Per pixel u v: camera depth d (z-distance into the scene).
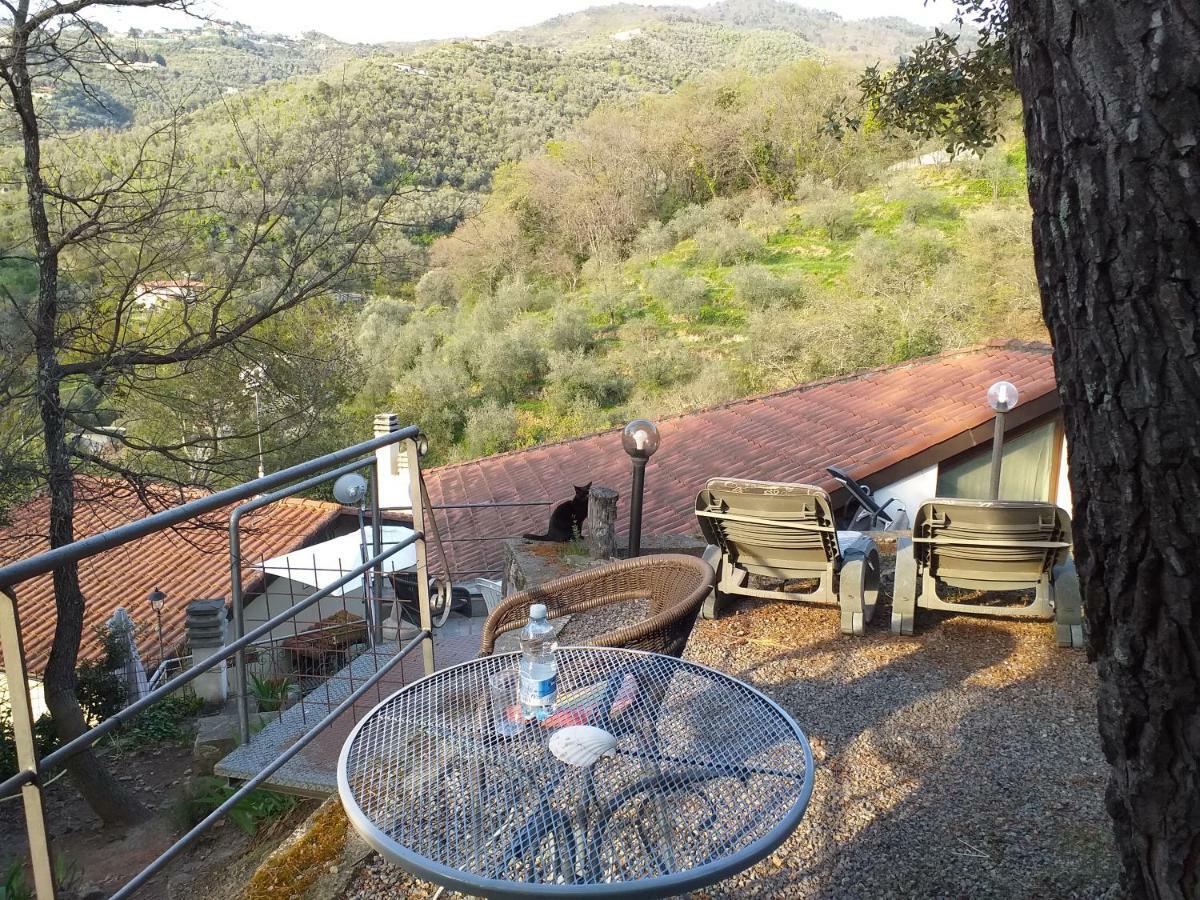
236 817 4.74
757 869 2.56
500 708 2.20
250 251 9.27
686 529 10.19
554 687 2.31
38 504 9.18
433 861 1.63
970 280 24.19
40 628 13.40
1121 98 1.38
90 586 14.41
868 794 2.96
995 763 3.14
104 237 8.75
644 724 2.13
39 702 12.29
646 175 40.41
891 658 4.14
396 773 1.93
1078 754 3.19
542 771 1.93
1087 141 1.45
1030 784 2.99
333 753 4.20
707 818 1.77
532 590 3.18
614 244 39.09
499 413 26.62
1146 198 1.38
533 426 26.69
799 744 2.02
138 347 9.20
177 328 9.48
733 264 33.47
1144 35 1.35
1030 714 3.52
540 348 29.19
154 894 4.86
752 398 14.82
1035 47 1.54
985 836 2.70
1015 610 4.38
